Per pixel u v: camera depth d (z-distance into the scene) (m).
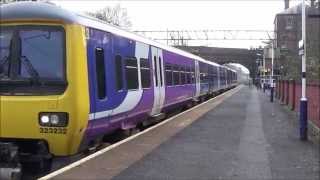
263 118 25.42
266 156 13.67
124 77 15.03
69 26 11.08
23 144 11.14
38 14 11.07
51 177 10.46
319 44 49.81
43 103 10.84
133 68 16.30
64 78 10.97
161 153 13.71
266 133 18.80
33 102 10.85
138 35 17.45
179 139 16.55
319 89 19.88
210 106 34.62
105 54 13.20
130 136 16.86
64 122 10.84
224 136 17.64
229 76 77.00
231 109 31.83
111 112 13.66
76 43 11.18
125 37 15.34
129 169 11.52
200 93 37.12
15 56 11.16
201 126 20.75
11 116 10.94
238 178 10.91
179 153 13.80
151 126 20.61
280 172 11.59
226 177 10.98
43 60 11.08
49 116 10.84
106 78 13.16
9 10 11.23
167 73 22.88
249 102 41.44
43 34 11.11
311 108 23.22
